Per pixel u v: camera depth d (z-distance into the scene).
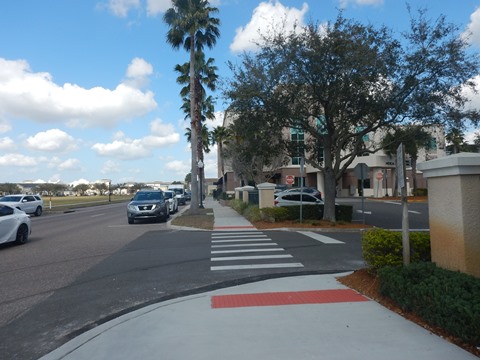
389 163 44.53
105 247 13.16
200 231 17.41
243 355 4.21
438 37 15.67
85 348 4.60
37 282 8.31
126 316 5.76
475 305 4.05
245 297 6.59
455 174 5.30
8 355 4.66
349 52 15.62
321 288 7.03
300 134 23.61
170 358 4.21
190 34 25.91
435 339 4.50
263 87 17.23
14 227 13.85
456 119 16.34
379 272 6.15
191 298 6.64
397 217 23.55
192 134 26.08
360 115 17.00
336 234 15.92
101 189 153.88
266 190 21.52
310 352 4.23
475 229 5.21
